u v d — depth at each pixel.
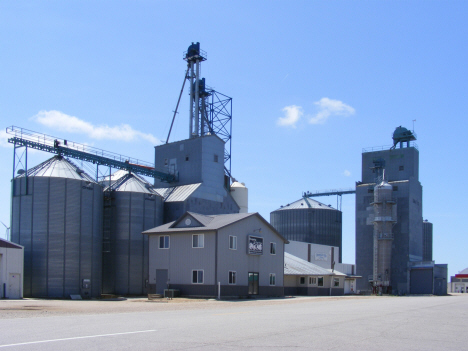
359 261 117.88
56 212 60.66
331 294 80.44
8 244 51.50
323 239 118.25
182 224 60.00
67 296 59.62
